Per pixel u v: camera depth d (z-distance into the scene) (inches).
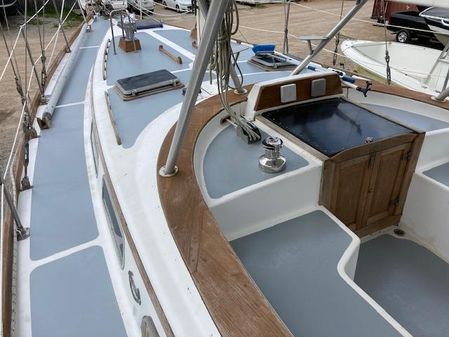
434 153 72.9
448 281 62.1
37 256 60.2
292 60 117.2
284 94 70.7
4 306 49.1
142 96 83.0
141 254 41.6
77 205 72.1
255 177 55.2
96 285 54.6
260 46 117.9
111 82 96.6
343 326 39.5
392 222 72.1
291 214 57.5
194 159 56.8
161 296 36.6
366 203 65.6
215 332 32.3
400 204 70.4
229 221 52.6
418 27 313.4
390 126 64.7
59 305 51.9
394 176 65.9
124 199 50.3
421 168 71.5
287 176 54.6
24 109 93.4
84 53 154.8
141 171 55.7
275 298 43.1
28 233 64.9
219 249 40.5
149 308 40.8
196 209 46.4
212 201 50.7
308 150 58.7
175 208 46.6
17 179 76.8
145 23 161.5
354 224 66.8
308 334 38.7
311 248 50.9
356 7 70.4
